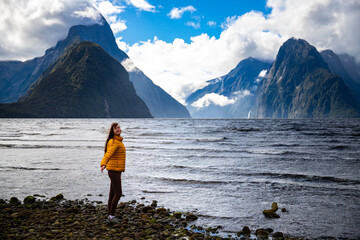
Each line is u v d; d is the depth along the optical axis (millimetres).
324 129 53906
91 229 5484
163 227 5773
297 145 23172
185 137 33219
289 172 11789
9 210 6684
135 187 9422
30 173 11680
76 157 16328
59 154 17641
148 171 12109
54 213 6508
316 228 5887
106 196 8281
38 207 7180
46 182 10062
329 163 14086
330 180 10352
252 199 8055
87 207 7121
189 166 13297
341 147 21578
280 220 6375
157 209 6941
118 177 5816
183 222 6043
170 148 21000
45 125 73500
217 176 11094
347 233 5609
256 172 11836
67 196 8297
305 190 9000
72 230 5410
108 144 5816
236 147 21719
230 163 14164
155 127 65438
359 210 7020
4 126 65500
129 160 15141
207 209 7164
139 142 26266
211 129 55031
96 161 14836
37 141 26938
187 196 8367
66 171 12102
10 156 16734
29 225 5719
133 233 5266
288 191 8898
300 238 5387
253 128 58906
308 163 14117
